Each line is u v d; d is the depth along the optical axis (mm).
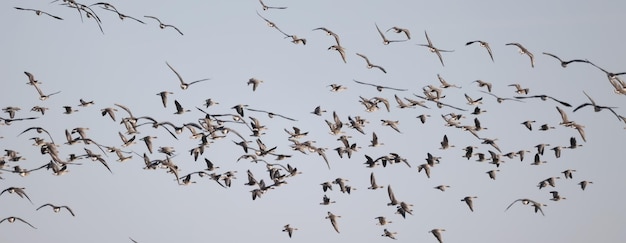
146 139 89500
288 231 93812
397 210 87750
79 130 89188
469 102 97438
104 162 89188
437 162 93625
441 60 91625
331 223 89875
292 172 93688
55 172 88438
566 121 88125
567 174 95375
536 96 86250
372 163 92812
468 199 92312
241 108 85750
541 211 93625
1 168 91188
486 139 96312
